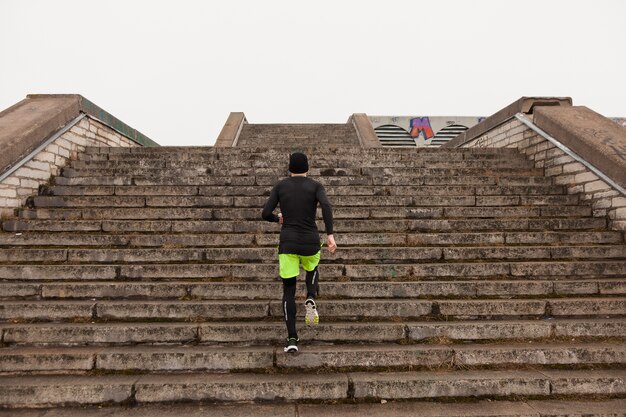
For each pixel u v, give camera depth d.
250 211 6.26
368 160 7.95
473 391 3.61
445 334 4.21
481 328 4.23
